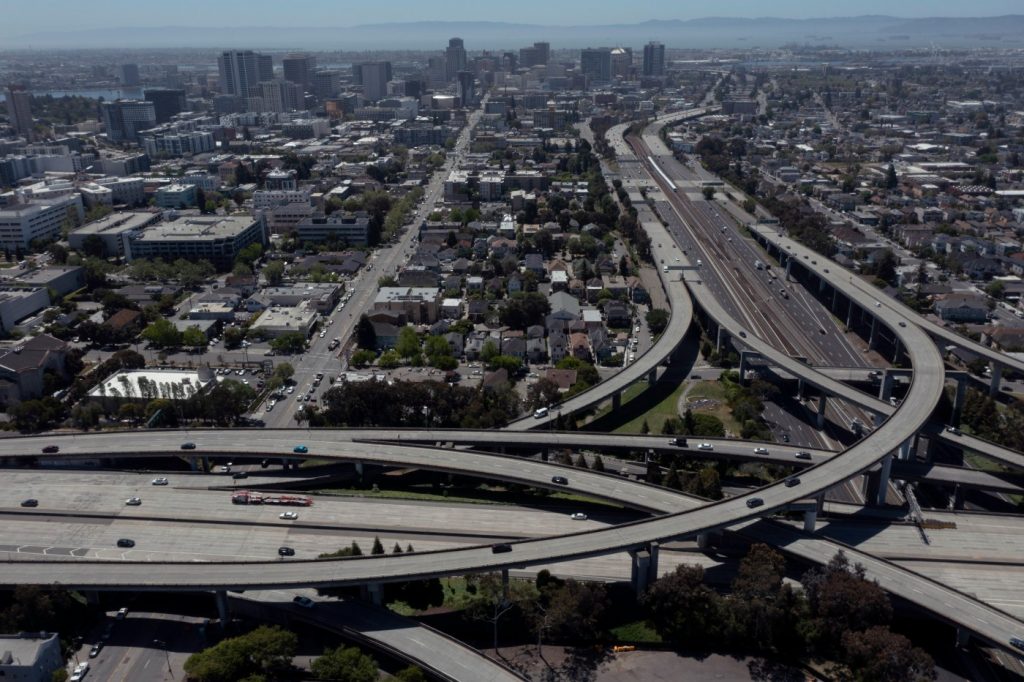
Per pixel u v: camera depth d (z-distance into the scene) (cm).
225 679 19362
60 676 19950
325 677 19688
